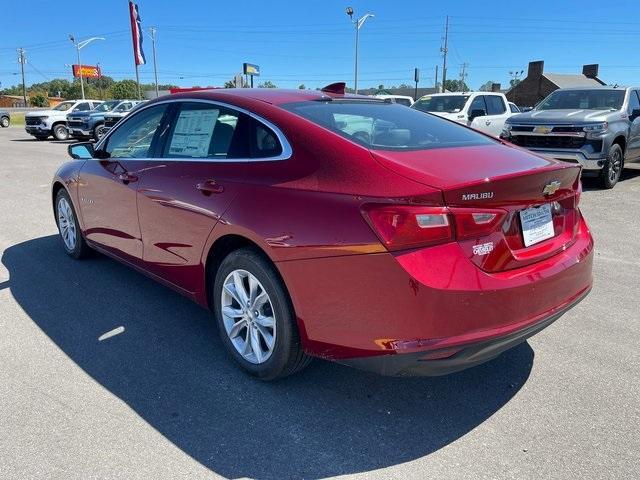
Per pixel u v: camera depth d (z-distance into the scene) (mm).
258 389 3078
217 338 3697
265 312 3047
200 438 2643
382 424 2779
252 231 2867
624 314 4113
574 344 3639
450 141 3199
